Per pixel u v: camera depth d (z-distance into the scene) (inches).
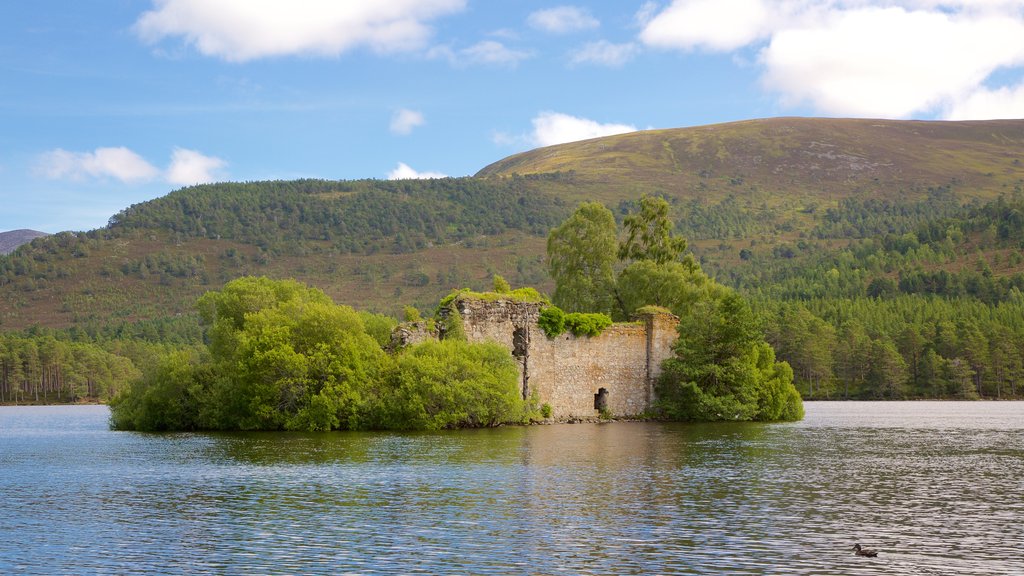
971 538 1349.7
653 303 4441.4
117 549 1306.6
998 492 1776.6
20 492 1824.6
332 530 1414.9
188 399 3580.2
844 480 1937.7
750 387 3917.3
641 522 1464.1
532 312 3700.8
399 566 1202.6
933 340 7677.2
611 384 3897.6
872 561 1218.0
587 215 4692.4
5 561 1246.3
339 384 3307.1
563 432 3211.1
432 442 2783.0
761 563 1209.4
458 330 3521.2
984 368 7406.5
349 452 2484.0
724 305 3919.8
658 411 3969.0
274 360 3275.1
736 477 1972.2
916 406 6412.4
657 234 4852.4
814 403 7042.3
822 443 2851.9
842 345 7726.4
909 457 2420.0
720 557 1240.2
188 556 1263.5
